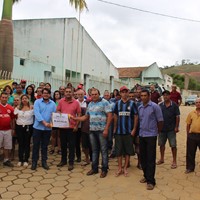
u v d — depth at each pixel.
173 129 6.75
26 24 20.11
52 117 6.35
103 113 5.98
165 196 4.94
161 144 6.94
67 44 22.30
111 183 5.53
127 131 5.95
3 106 6.32
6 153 6.47
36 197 4.79
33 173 6.04
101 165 6.65
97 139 6.10
